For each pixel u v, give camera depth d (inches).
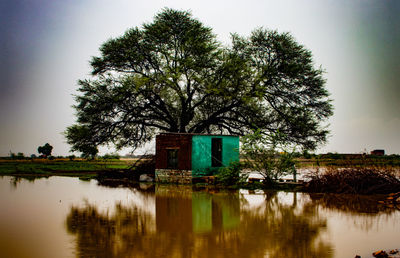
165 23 1353.3
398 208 558.6
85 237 368.8
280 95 1441.9
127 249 321.1
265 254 305.1
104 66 1402.6
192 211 534.3
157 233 386.3
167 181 1088.8
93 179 1289.4
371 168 792.3
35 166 2151.8
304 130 1358.3
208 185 964.6
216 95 1421.0
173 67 1366.9
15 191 845.2
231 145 1121.4
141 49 1378.0
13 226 426.0
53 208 570.6
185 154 1031.6
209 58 1380.4
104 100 1380.4
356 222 444.5
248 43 1433.3
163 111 1470.2
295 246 330.6
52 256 299.9
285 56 1390.3
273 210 540.1
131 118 1444.4
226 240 353.1
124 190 864.9
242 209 552.1
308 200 653.9
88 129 1393.9
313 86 1408.7
